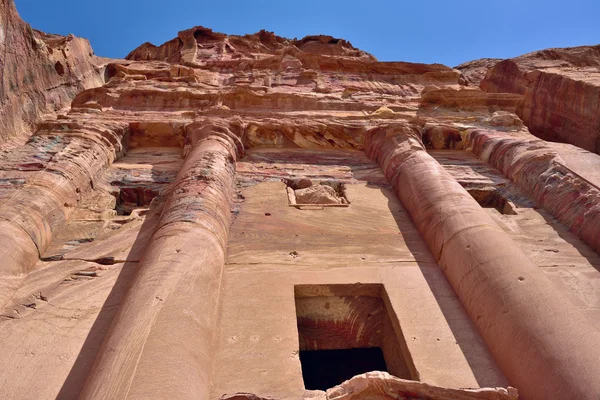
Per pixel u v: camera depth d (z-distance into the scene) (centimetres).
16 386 391
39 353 428
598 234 651
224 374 412
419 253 634
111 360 359
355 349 668
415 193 740
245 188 833
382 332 569
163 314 404
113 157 955
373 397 370
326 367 650
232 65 1956
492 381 416
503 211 847
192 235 542
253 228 688
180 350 372
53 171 716
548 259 629
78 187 744
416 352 450
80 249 610
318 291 559
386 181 902
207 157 802
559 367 364
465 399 364
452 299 534
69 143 852
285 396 382
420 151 873
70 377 405
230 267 581
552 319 408
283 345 454
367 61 1962
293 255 618
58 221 649
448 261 572
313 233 682
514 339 416
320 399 370
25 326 460
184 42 2406
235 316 492
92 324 472
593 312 514
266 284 549
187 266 481
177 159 1003
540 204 805
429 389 367
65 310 489
